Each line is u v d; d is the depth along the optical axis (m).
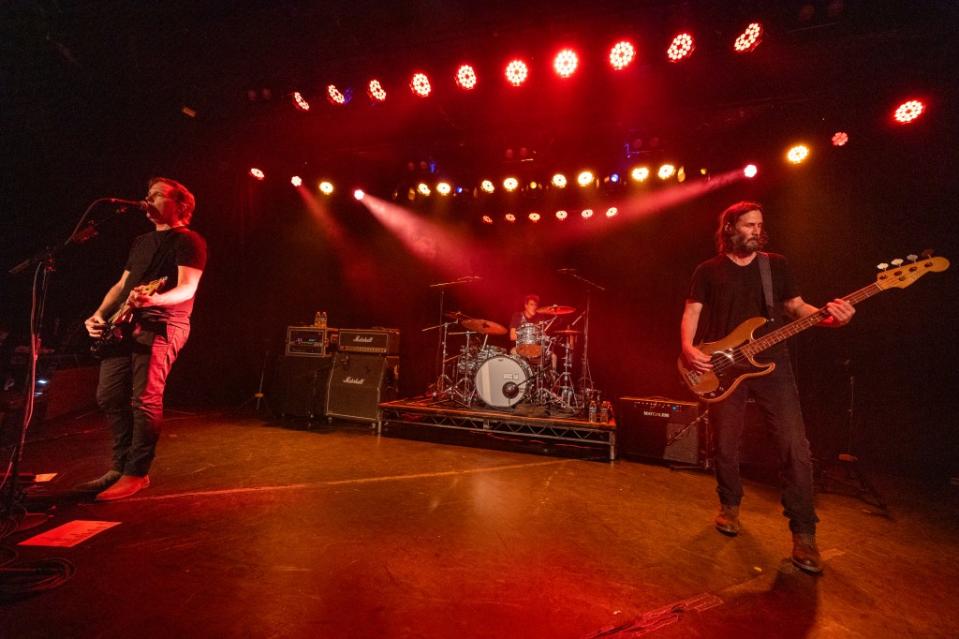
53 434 4.38
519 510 2.89
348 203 7.29
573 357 6.56
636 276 6.49
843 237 5.15
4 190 4.81
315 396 5.62
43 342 5.27
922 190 4.71
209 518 2.56
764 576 2.11
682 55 4.01
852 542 2.56
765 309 2.42
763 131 5.14
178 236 2.84
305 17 4.26
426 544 2.33
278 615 1.67
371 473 3.57
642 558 2.26
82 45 4.39
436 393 5.88
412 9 4.15
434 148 6.08
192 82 5.05
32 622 1.56
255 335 7.11
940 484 3.91
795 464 2.25
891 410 4.86
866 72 4.31
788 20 3.76
